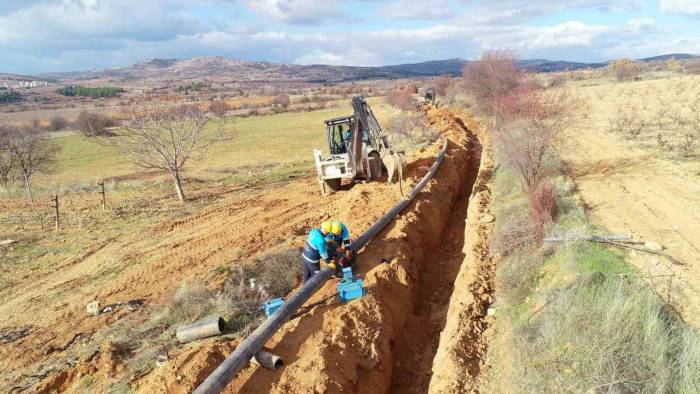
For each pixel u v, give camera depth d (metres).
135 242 15.74
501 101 20.28
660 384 5.38
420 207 14.51
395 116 41.12
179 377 7.21
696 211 11.03
